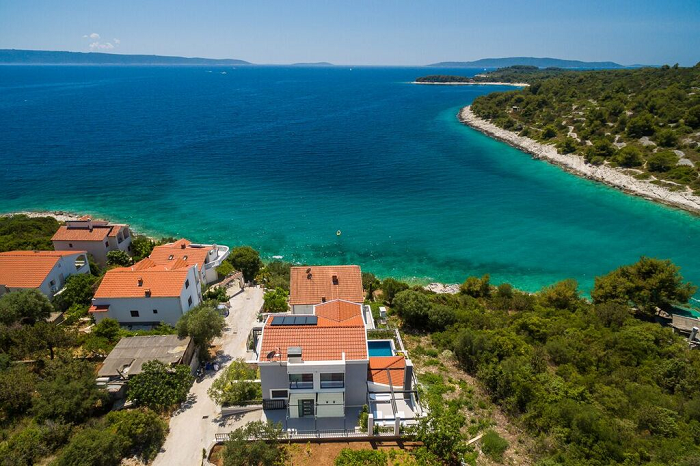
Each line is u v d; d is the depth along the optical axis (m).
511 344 45.47
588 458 30.30
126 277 50.81
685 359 44.19
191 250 63.81
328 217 98.56
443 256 81.69
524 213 102.38
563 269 77.50
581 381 40.56
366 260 79.81
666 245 86.31
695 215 99.56
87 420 34.03
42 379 37.34
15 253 57.50
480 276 74.88
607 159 132.25
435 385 40.06
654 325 51.34
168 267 55.66
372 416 33.91
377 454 30.61
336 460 30.33
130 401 36.44
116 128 187.00
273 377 34.75
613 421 33.78
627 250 84.38
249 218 97.12
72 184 114.19
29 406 35.22
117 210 99.06
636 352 45.78
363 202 108.06
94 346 42.47
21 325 44.47
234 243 85.19
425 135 186.50
